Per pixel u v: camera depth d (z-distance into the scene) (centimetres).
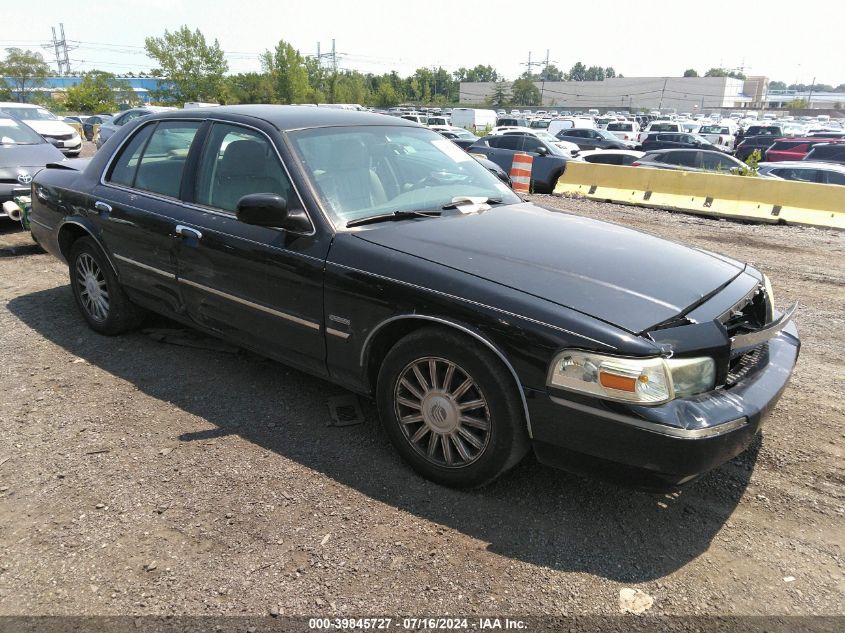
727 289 291
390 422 310
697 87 11569
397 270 291
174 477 304
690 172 1224
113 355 439
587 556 258
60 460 317
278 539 264
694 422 238
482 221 344
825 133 3412
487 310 264
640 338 242
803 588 244
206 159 383
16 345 454
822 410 381
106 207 430
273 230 336
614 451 246
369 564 251
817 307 593
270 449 328
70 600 233
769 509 289
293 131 359
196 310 390
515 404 265
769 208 1113
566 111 9388
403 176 376
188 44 6050
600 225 364
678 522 279
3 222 839
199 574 246
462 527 273
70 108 6203
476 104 12206
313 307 321
